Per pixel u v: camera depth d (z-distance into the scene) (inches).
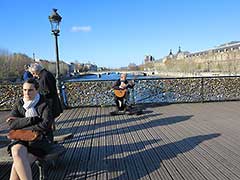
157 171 161.6
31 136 128.1
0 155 152.0
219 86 445.4
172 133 247.0
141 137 236.5
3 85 414.6
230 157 181.8
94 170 165.3
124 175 157.2
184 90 438.6
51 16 368.2
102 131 262.1
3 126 301.3
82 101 419.8
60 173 161.5
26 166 121.8
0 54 2041.1
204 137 231.1
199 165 169.2
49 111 136.8
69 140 232.2
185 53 4237.2
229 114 331.6
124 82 362.3
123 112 346.6
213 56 2787.9
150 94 433.4
